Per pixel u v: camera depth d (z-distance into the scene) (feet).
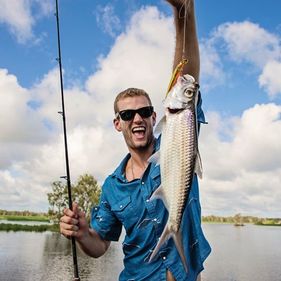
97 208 4.21
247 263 26.53
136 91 3.73
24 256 25.81
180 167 3.33
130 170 3.87
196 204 3.68
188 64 3.78
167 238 3.27
